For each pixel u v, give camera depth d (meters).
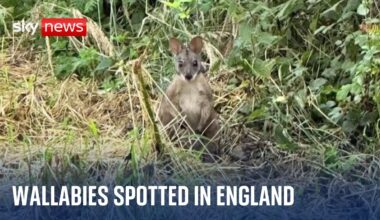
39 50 9.35
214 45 9.00
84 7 9.62
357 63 7.87
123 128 8.08
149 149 7.50
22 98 8.45
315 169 7.42
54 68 8.98
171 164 7.40
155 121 7.66
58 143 7.88
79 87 8.66
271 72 8.42
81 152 7.57
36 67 9.06
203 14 9.19
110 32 9.36
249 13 8.69
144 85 7.55
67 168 7.23
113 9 9.48
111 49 9.00
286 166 7.50
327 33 8.52
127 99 8.38
